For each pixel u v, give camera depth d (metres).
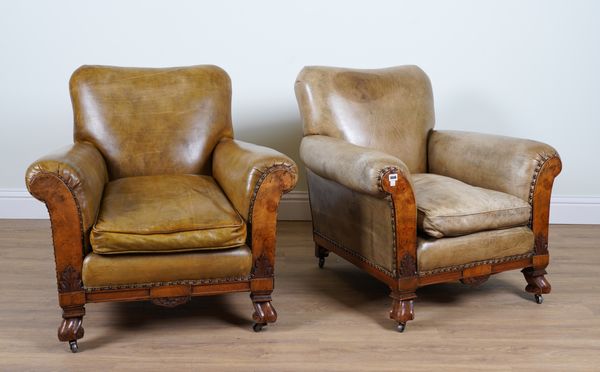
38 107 3.94
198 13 3.86
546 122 4.01
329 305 2.75
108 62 3.89
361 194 2.62
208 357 2.28
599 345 2.37
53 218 2.23
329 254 3.45
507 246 2.63
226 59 3.92
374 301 2.80
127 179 2.79
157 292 2.34
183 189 2.61
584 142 4.03
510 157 2.74
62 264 2.26
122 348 2.34
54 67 3.90
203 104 3.01
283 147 4.02
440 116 4.00
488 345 2.37
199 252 2.35
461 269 2.56
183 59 3.90
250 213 2.39
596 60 3.95
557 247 3.56
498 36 3.92
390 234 2.46
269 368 2.20
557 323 2.56
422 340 2.41
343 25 3.90
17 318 2.58
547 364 2.23
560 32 3.92
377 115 3.11
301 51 3.92
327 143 2.80
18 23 3.84
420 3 3.89
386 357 2.28
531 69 3.95
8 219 4.02
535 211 2.69
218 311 2.68
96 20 3.85
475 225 2.53
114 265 2.28
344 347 2.36
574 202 4.05
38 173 2.18
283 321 2.59
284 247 3.55
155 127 2.94
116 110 2.91
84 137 2.87
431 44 3.93
